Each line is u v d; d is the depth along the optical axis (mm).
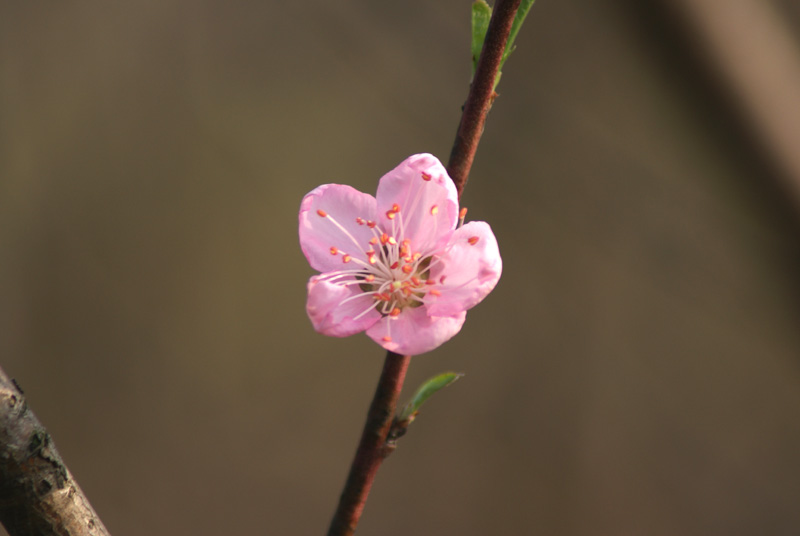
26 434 418
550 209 856
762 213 542
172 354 896
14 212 876
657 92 553
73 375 871
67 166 895
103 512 844
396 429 442
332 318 448
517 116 867
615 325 910
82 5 907
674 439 901
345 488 443
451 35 867
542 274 902
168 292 904
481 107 440
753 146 530
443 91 865
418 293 450
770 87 522
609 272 904
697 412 906
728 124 531
